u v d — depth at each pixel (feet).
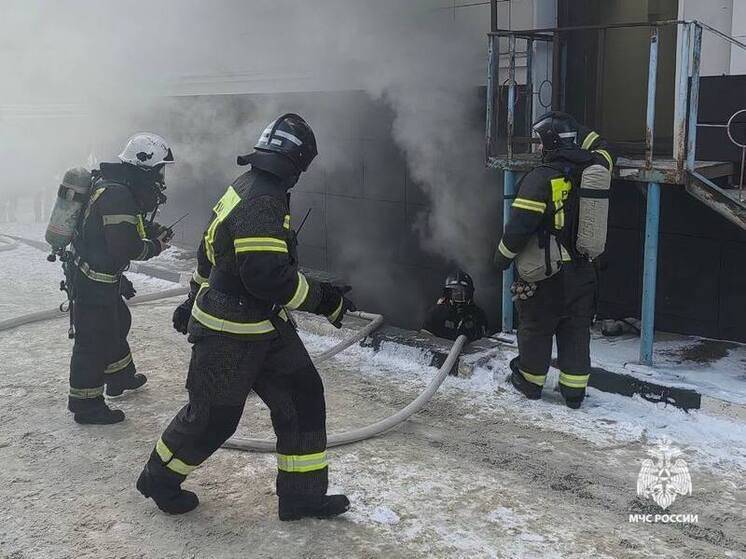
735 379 15.31
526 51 19.45
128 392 16.55
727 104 17.30
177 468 11.03
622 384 15.49
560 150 14.28
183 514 11.46
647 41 19.13
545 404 15.42
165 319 22.44
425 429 14.43
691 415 14.48
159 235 15.08
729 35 17.12
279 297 10.11
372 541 10.69
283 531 10.97
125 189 14.10
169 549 10.59
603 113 20.13
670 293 18.67
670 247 18.53
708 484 12.19
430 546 10.54
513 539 10.69
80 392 14.67
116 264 14.42
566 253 14.43
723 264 17.80
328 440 13.66
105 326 14.64
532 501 11.73
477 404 15.52
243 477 12.62
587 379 14.96
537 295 14.87
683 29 14.75
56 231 14.28
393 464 12.99
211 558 10.36
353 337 18.63
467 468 12.82
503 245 14.55
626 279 19.22
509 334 18.34
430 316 18.54
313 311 10.44
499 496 11.88
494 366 16.70
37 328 21.49
